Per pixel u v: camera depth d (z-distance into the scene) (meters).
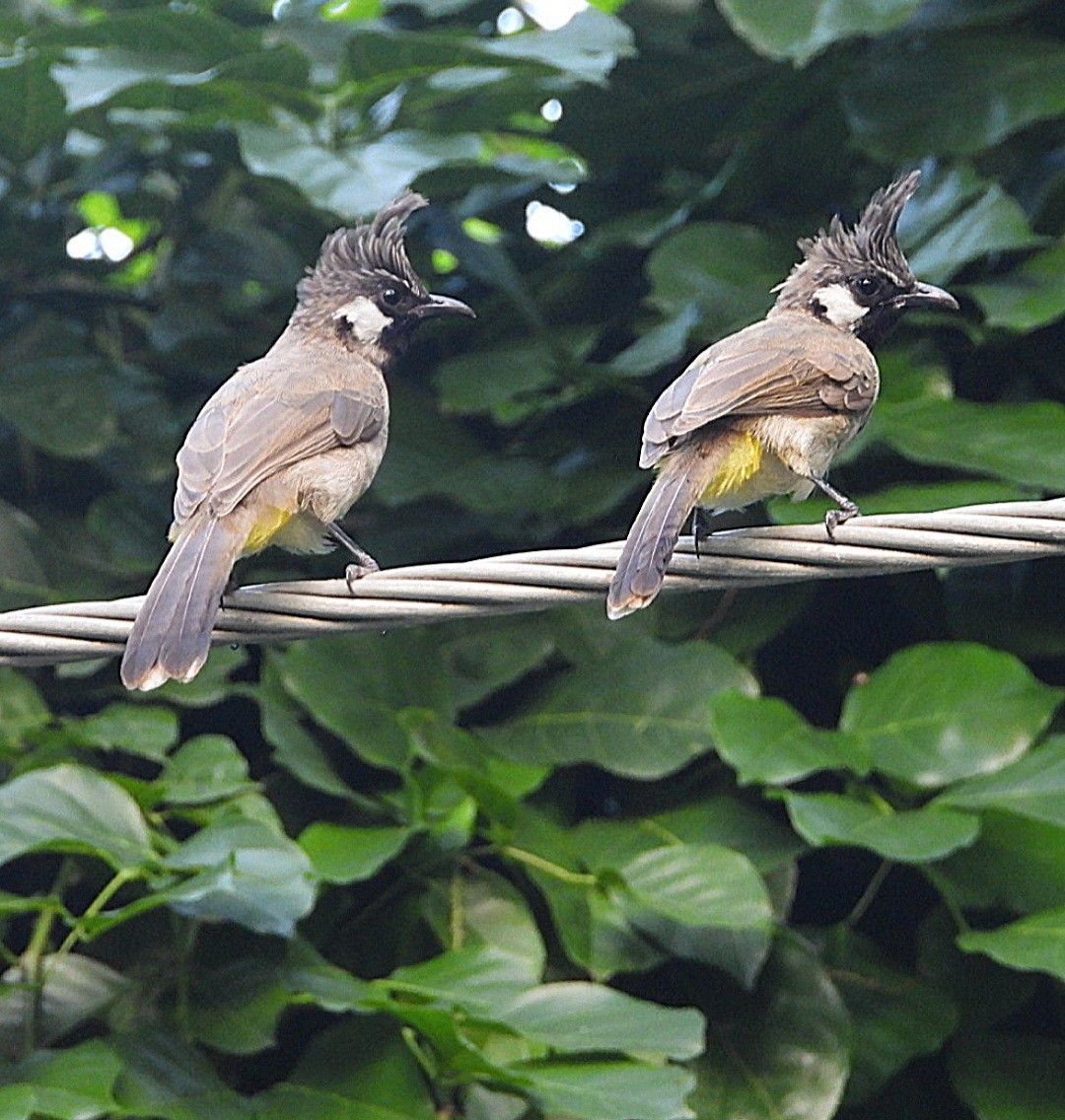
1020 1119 10.43
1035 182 12.90
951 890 10.47
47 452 13.09
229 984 10.22
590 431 12.81
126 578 12.52
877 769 10.47
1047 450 10.56
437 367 13.39
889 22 11.66
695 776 11.76
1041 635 11.75
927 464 11.95
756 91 13.49
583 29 12.22
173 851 10.02
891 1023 10.77
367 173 11.12
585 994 9.62
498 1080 9.52
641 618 11.92
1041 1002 11.70
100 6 14.49
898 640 12.54
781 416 8.44
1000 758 10.38
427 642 11.45
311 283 9.94
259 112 12.47
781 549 7.80
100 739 10.68
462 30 12.48
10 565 12.15
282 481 8.51
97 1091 9.04
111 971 10.42
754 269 12.23
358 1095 9.70
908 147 12.36
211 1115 9.45
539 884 10.62
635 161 13.99
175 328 13.16
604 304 13.45
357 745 10.69
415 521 12.52
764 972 10.68
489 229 15.05
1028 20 13.47
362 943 10.94
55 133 12.91
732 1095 10.37
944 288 12.23
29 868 11.63
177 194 14.30
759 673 12.53
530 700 11.70
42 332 12.91
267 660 11.53
